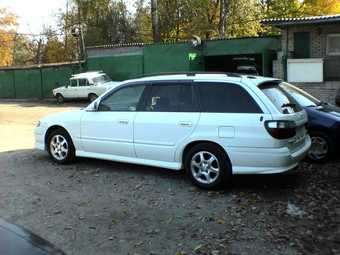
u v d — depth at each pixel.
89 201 5.14
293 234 4.05
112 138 6.21
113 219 4.54
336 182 5.72
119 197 5.27
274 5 35.34
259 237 4.00
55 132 6.98
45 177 6.25
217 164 5.29
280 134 4.91
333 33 17.17
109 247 3.87
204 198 5.16
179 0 30.08
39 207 4.95
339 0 31.50
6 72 29.72
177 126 5.54
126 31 34.41
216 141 5.23
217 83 5.43
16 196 5.37
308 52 17.84
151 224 4.39
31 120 16.22
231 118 5.16
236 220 4.44
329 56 17.41
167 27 31.53
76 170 6.60
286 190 5.41
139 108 6.00
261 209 4.75
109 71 24.98
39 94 28.77
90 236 4.11
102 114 6.37
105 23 34.69
